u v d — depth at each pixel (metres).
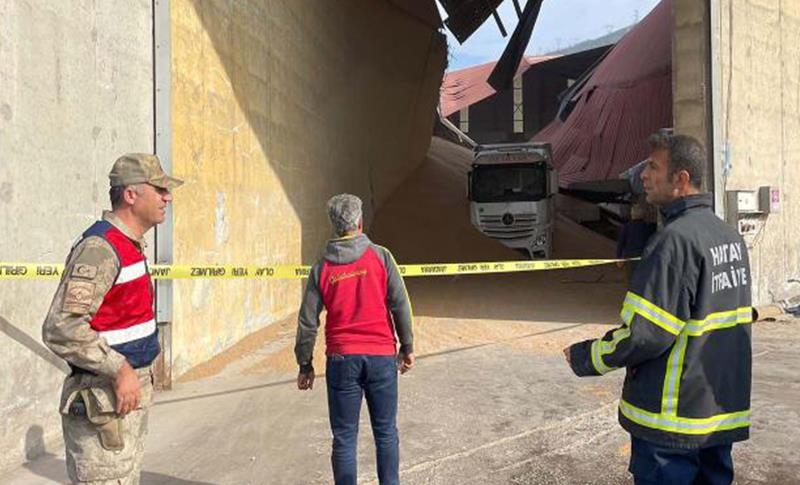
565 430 4.97
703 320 2.32
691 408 2.33
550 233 19.28
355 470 3.48
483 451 4.54
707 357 2.34
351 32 17.09
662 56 29.44
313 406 5.65
